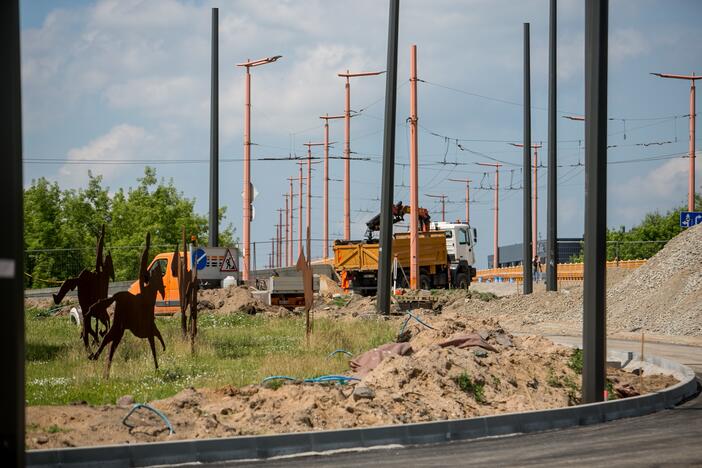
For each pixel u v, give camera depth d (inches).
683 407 1206.3
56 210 6136.8
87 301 1721.2
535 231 6879.9
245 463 834.2
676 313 2650.1
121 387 1299.2
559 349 1517.0
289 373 1396.4
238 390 1151.0
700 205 7308.1
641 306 2827.3
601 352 1178.0
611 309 2965.1
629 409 1136.8
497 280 7603.4
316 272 4559.5
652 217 7652.6
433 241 4360.2
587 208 1182.3
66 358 1649.9
